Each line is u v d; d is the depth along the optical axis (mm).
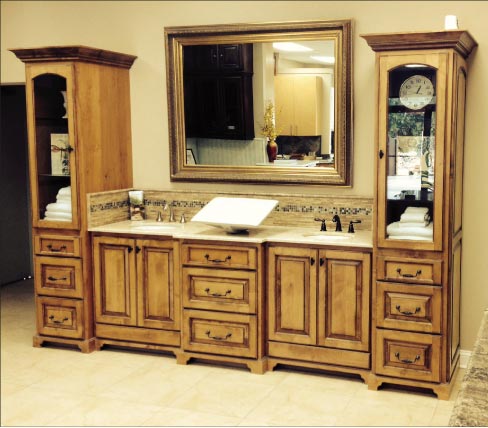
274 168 4668
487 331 2197
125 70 5000
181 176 4918
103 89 4773
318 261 4090
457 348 4227
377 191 3881
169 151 4938
